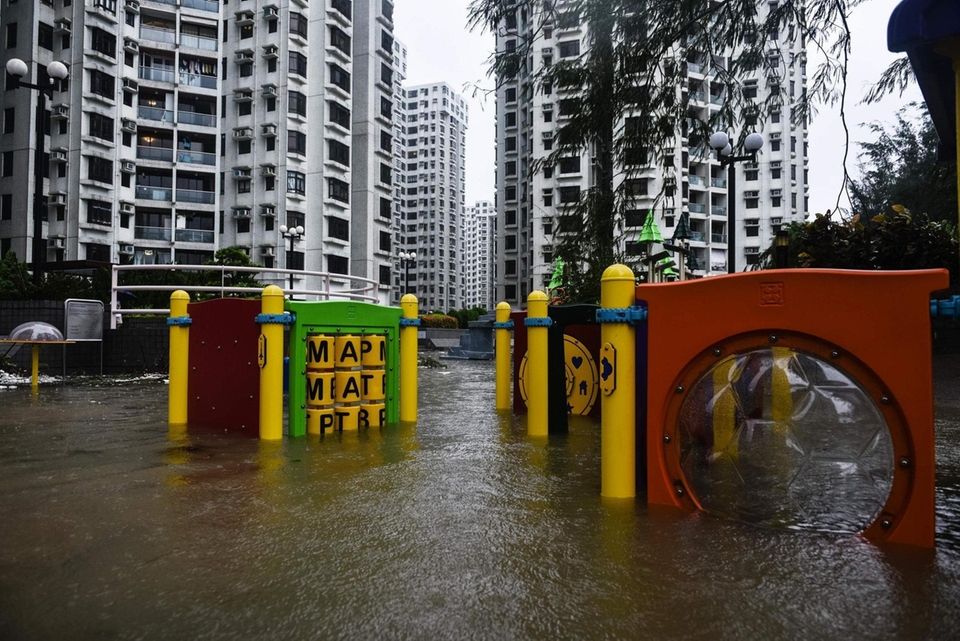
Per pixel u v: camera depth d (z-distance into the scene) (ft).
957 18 8.35
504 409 24.91
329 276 41.52
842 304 8.96
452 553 8.12
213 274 77.77
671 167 20.56
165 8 152.66
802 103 20.26
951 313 8.66
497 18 20.48
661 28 19.34
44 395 29.37
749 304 9.71
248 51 158.10
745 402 9.93
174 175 154.92
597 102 20.08
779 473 9.66
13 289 50.44
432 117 521.24
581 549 8.26
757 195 197.67
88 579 7.24
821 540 8.61
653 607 6.48
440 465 13.93
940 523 9.55
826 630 5.98
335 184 163.43
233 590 6.93
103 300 52.16
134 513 9.96
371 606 6.52
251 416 18.56
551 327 19.36
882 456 8.95
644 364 11.55
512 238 234.17
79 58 136.77
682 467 10.43
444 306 526.57
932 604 6.54
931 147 84.07
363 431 19.30
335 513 9.97
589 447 16.43
